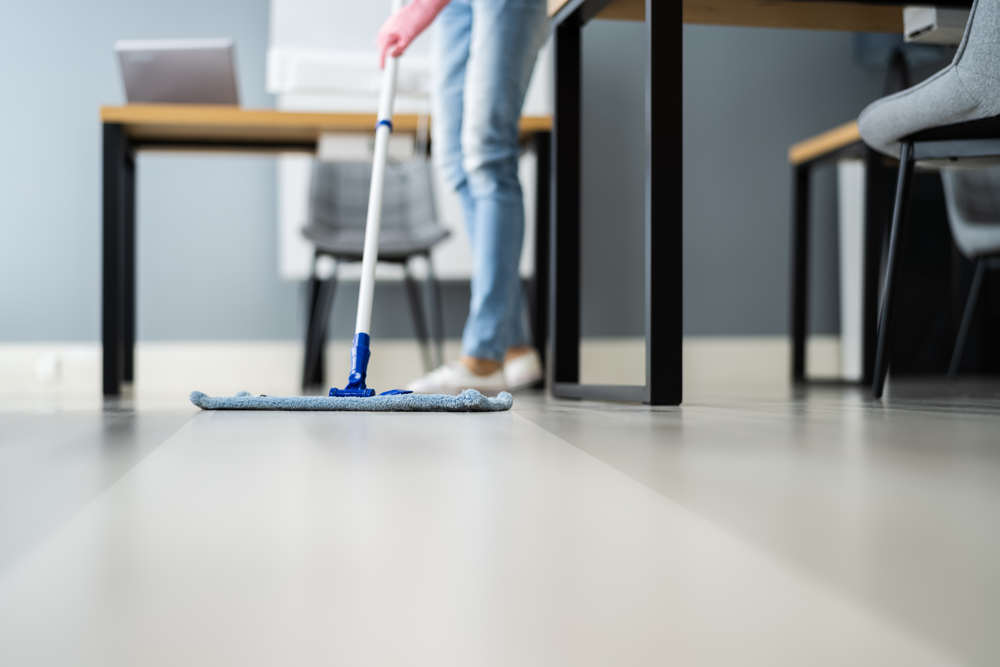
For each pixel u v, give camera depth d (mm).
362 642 225
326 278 3734
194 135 2615
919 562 305
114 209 2350
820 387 2873
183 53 2438
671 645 220
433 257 3742
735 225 4109
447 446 703
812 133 4145
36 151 3736
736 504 428
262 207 3822
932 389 2379
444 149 2010
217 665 209
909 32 1731
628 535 353
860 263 3881
